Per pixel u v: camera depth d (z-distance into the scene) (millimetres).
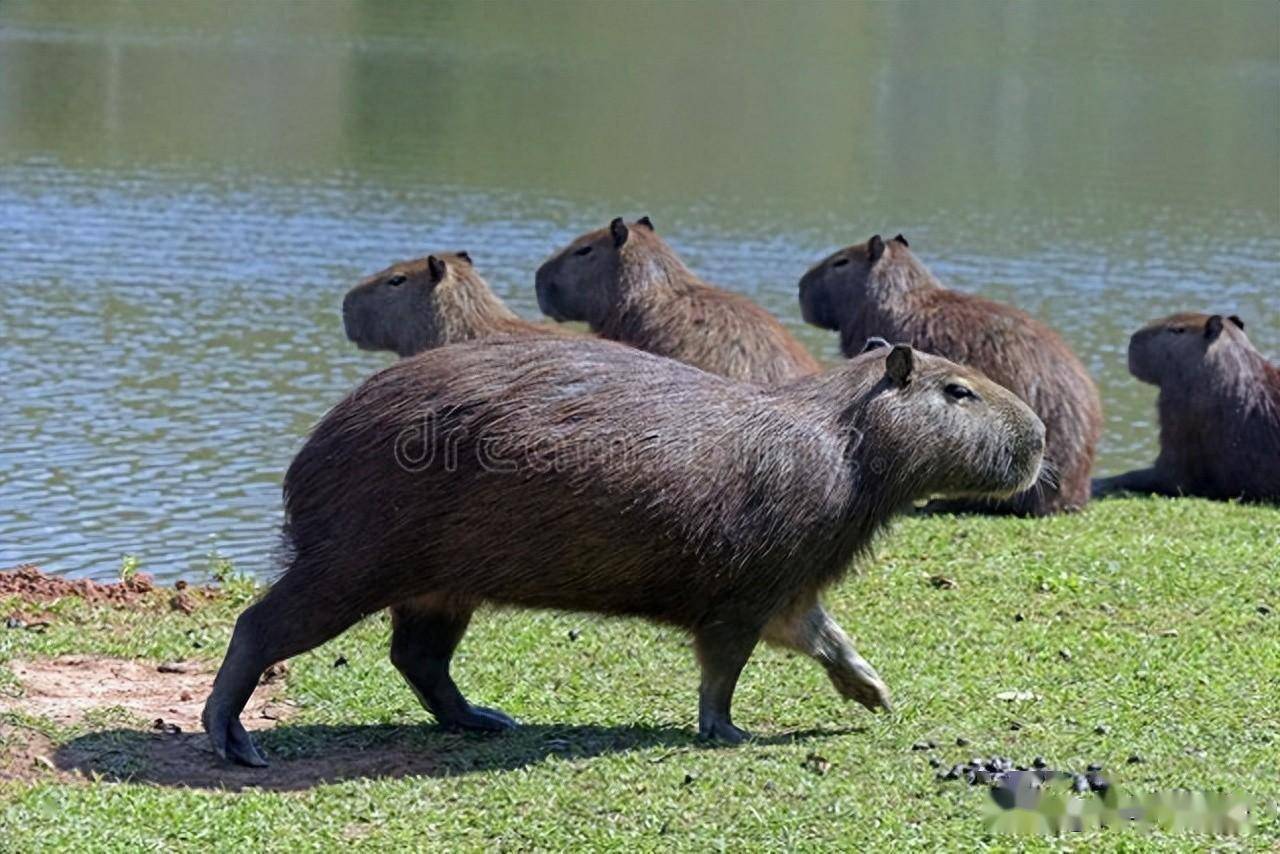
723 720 17047
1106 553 24891
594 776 15656
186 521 28781
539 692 18531
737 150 71500
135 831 14211
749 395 16719
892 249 31281
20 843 13891
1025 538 25812
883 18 119188
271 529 28219
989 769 15953
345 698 18172
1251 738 17203
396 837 14312
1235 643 20703
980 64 100938
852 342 31406
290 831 14375
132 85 81000
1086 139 77125
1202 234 57344
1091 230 57375
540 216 55688
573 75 91688
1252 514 28984
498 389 15797
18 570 22375
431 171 63125
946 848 14211
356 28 106875
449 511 15633
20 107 72812
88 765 15953
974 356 29172
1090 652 20219
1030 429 17453
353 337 27516
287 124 72438
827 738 17062
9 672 18438
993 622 21406
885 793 15391
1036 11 123500
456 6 118875
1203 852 14289
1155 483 32500
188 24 104938
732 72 94938
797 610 17172
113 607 21391
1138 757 16438
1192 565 24328
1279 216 60875
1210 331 31719
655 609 16500
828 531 16688
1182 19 121688
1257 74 100000
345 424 15898
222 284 45438
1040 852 14164
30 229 50688
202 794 15156
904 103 86188
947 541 25281
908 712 17922
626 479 15773
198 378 37312
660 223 55594
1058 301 47562
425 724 17516
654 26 113125
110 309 42531
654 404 16156
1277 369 32062
